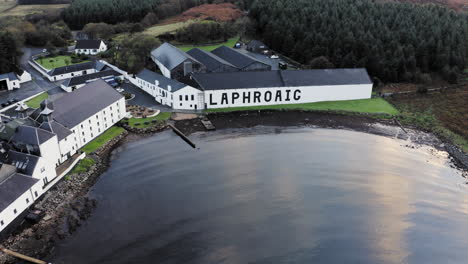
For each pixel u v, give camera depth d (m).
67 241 58.59
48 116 76.25
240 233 60.75
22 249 56.88
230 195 70.25
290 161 83.19
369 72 138.88
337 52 143.62
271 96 115.94
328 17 166.88
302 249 57.81
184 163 81.75
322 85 118.12
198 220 63.41
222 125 102.56
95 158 83.12
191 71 126.06
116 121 100.81
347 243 59.31
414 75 137.50
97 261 54.53
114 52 162.50
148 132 97.19
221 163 81.81
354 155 86.94
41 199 68.25
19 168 68.25
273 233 61.03
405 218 65.50
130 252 56.25
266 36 177.75
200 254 56.22
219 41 189.12
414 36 147.62
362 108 115.88
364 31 155.00
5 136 75.88
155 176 76.44
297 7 186.00
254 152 87.19
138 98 118.69
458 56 144.00
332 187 73.56
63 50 178.12
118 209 66.12
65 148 79.44
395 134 100.25
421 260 56.53
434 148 93.38
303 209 66.88
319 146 90.94
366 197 70.75
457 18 172.50
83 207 66.69
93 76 127.81
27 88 126.19
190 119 105.56
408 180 77.44
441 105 119.69
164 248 57.16
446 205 69.69
